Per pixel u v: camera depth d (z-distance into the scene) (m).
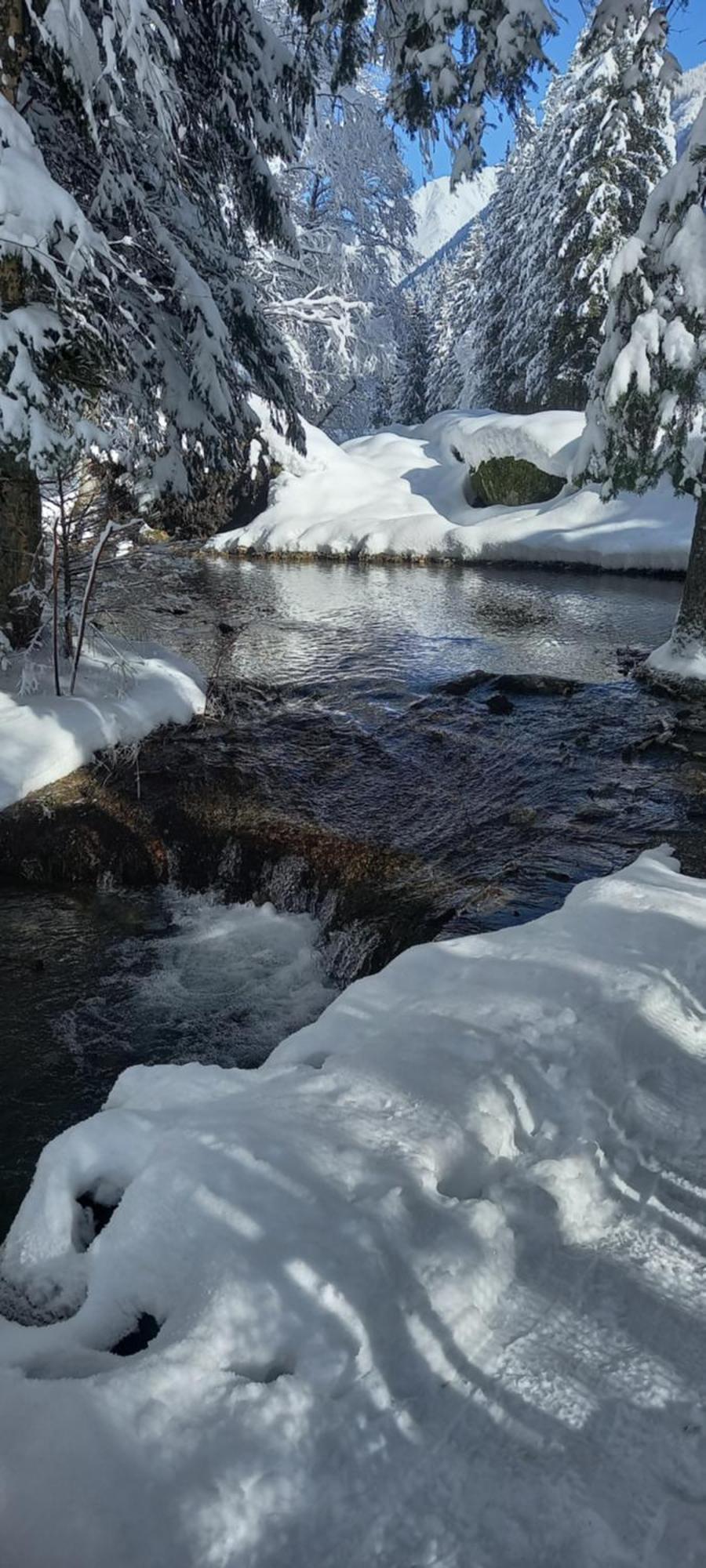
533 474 20.20
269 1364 1.71
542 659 10.63
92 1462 1.50
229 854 5.78
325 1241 1.88
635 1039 2.80
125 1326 1.89
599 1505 1.51
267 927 5.36
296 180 25.44
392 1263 1.87
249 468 21.23
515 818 5.94
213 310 9.12
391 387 48.22
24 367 6.00
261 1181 2.03
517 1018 2.80
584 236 24.88
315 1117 2.31
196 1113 2.37
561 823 5.89
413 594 15.33
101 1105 3.89
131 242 8.30
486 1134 2.33
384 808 6.20
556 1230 2.14
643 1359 1.81
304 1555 1.42
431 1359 1.76
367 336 25.78
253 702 8.54
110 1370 1.67
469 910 4.72
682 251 7.61
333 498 21.47
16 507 7.29
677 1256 2.09
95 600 8.69
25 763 6.31
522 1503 1.51
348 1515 1.48
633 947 3.30
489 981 3.08
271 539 20.23
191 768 6.79
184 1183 2.02
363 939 4.77
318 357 25.27
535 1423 1.66
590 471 8.69
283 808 6.15
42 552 7.73
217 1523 1.42
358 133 26.62
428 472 22.86
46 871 5.86
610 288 8.12
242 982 4.83
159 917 5.49
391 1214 1.97
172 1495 1.45
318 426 25.83
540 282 27.69
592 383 8.59
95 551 7.18
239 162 10.55
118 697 7.49
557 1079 2.58
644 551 17.33
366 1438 1.59
